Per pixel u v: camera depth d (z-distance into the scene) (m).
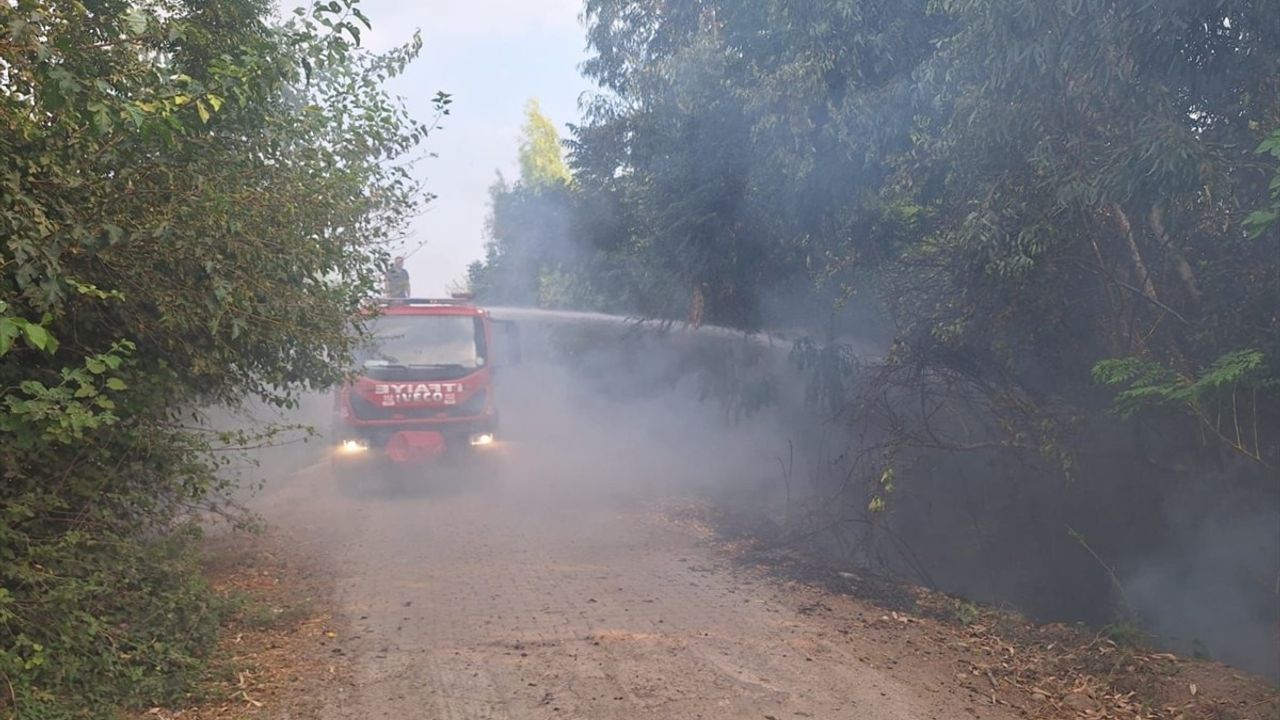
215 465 7.21
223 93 5.71
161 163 5.66
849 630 7.02
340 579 8.41
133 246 5.66
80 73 5.21
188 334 6.41
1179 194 7.06
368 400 13.66
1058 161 7.53
